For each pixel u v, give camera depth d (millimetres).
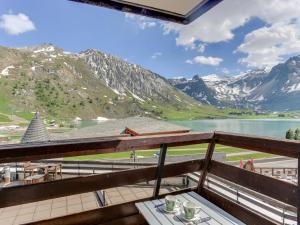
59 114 136875
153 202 2141
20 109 132125
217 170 2490
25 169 8391
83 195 5070
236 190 4953
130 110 171875
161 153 2393
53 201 4746
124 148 2141
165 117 171375
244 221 2189
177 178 6301
